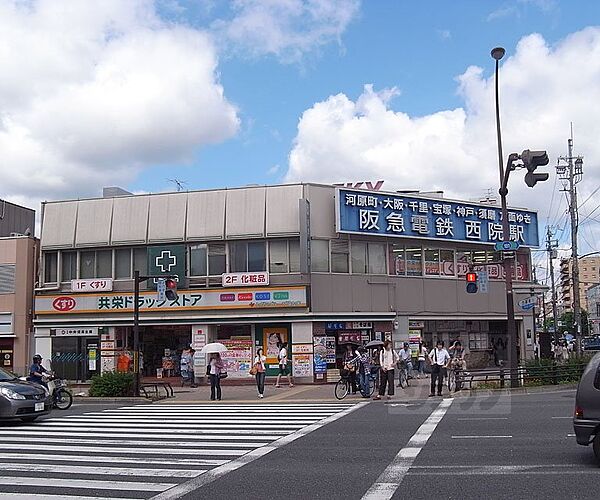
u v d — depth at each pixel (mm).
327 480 9328
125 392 24281
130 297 31188
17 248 33406
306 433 14266
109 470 10406
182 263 30656
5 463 11148
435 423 15328
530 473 9352
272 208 30297
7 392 16047
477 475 9344
